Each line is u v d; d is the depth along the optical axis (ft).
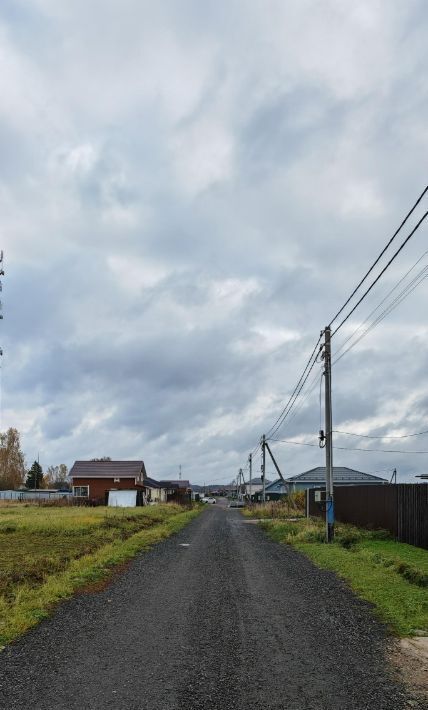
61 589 30.12
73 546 49.52
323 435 63.93
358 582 33.47
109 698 15.48
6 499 191.62
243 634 22.27
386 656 19.40
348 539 58.03
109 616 25.25
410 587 31.45
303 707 14.94
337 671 17.85
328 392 64.03
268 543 62.03
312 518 99.55
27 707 14.83
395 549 50.14
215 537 69.05
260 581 35.24
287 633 22.43
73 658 19.07
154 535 66.64
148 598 29.48
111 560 42.60
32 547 48.49
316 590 31.96
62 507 143.95
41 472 323.98
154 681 16.85
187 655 19.49
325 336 65.05
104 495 175.63
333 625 23.73
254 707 14.93
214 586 33.35
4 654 19.51
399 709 14.85
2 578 31.99
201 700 15.38
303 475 200.13
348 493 81.56
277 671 17.84
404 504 56.59
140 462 197.36
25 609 25.54
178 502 237.45
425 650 20.07
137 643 20.90
